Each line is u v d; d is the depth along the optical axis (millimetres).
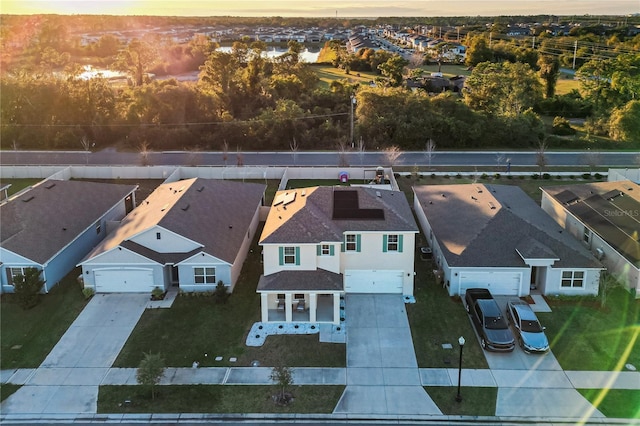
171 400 20016
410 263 26688
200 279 27250
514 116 60812
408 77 88688
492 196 32219
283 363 22094
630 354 22344
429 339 23625
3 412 19484
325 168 45906
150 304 26469
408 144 59312
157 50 109438
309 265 25391
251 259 31141
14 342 23625
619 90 73500
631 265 26625
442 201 34188
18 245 27469
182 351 22891
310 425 18844
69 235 30172
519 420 18906
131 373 21547
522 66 75375
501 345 22328
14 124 61219
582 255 26812
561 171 48625
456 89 82688
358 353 22734
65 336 23984
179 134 59438
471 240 27797
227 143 59469
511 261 26531
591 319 24875
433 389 20516
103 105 63156
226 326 24703
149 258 26859
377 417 19172
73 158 55094
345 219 26781
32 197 32719
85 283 27438
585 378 20953
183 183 34844
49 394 20391
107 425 18906
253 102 70812
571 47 121938
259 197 36219
